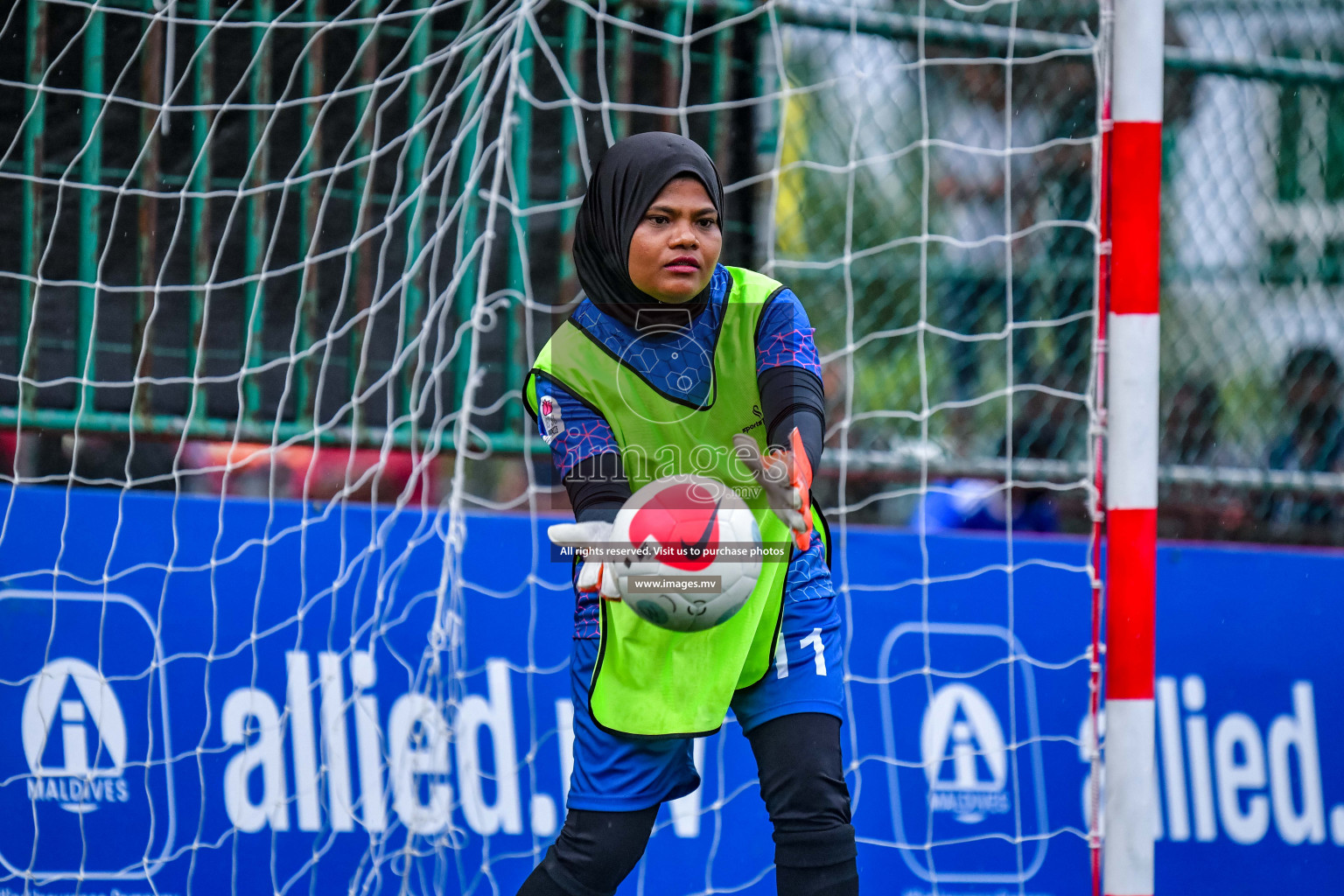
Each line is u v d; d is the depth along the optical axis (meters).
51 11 11.73
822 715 6.75
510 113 11.94
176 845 10.62
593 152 12.51
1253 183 13.53
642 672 6.73
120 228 11.96
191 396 12.05
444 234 12.41
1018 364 13.38
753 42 12.62
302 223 12.25
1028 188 13.28
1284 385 13.66
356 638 11.11
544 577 11.48
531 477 11.88
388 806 10.90
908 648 11.77
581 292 12.57
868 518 13.10
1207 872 11.66
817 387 6.69
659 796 6.96
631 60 12.45
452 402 12.46
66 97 11.77
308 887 10.70
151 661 10.81
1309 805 11.93
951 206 13.22
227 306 12.15
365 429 12.25
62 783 10.55
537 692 11.25
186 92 12.02
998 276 13.33
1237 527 13.45
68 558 10.83
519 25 10.90
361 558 11.25
